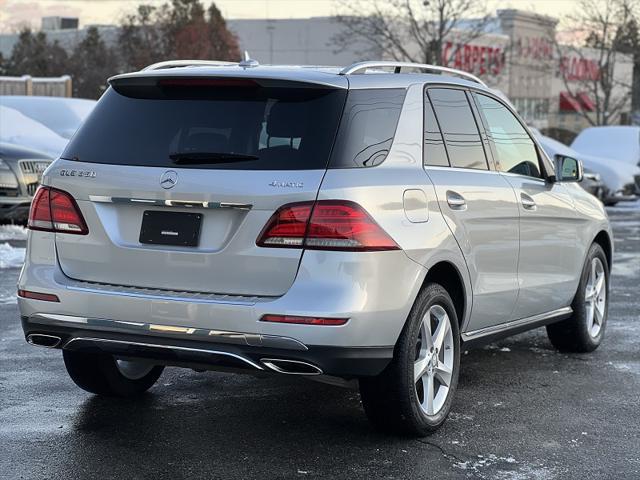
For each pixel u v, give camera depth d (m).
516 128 6.36
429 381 5.06
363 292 4.47
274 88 4.73
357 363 4.52
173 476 4.45
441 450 4.88
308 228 4.46
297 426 5.24
